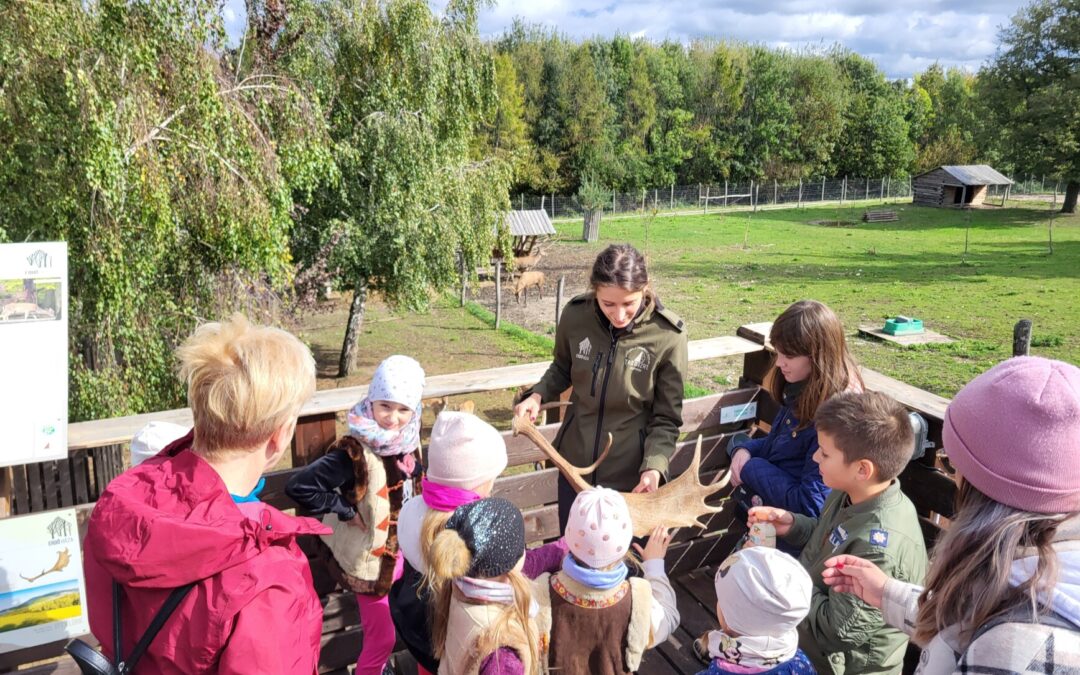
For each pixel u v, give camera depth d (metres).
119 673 1.24
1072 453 1.07
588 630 1.91
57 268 2.45
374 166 13.64
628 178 55.59
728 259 31.56
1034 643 0.98
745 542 2.69
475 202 16.12
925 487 2.79
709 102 60.75
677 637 3.01
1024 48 48.09
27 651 2.32
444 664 1.76
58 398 2.39
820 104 61.69
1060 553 1.06
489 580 1.69
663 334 2.76
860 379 2.56
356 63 13.46
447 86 14.39
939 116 72.06
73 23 6.98
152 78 7.46
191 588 1.23
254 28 10.95
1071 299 22.19
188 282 9.28
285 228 9.53
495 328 21.17
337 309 23.52
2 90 6.73
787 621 1.75
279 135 9.77
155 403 8.87
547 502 3.31
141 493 1.34
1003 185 55.34
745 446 2.87
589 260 32.53
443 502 1.91
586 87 52.62
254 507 1.41
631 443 2.84
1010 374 1.16
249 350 1.41
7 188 7.03
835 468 2.07
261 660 1.21
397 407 2.30
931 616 1.19
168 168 7.88
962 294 23.47
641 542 3.07
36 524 2.27
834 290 24.67
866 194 59.25
